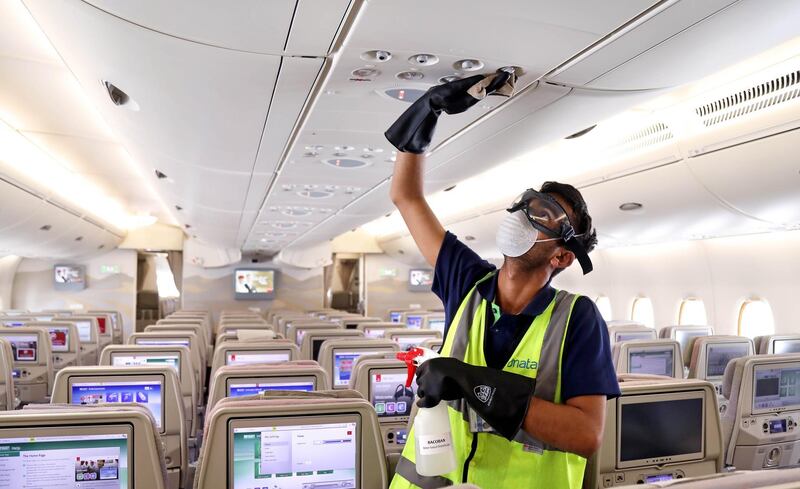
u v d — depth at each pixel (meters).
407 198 1.69
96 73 3.28
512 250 1.33
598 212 7.24
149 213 13.80
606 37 2.33
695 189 5.63
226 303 17.83
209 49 2.53
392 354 4.70
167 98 3.34
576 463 1.41
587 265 1.39
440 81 2.84
